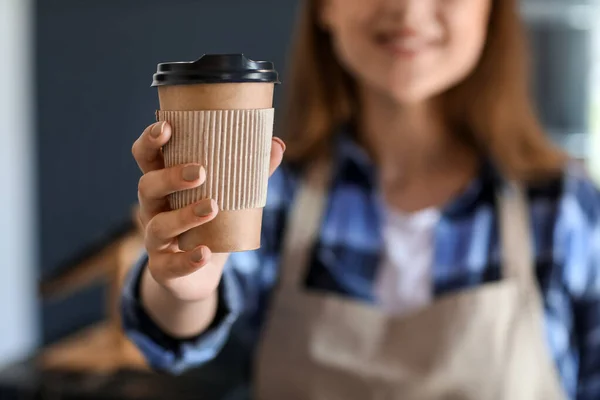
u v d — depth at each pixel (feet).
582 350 4.18
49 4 7.91
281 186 4.32
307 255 4.12
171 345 3.18
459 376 3.84
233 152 2.26
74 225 8.23
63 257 8.28
